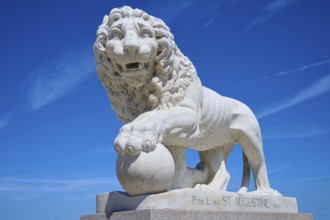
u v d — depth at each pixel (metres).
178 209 2.98
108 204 3.22
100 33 3.43
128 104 3.55
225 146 4.23
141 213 2.88
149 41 3.32
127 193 3.18
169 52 3.43
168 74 3.46
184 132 3.46
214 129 3.82
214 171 4.02
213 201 3.39
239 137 4.17
